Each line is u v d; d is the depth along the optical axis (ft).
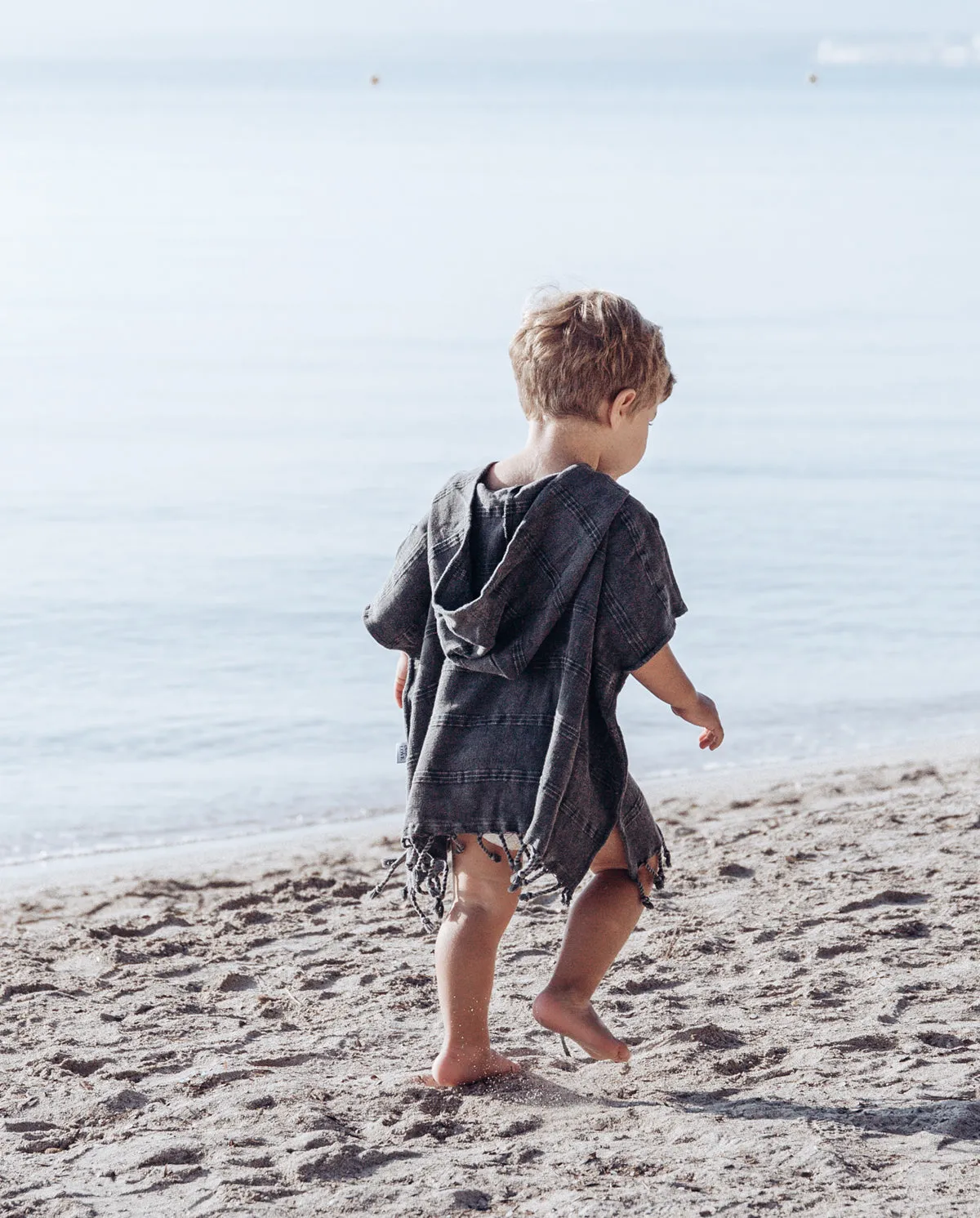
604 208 217.97
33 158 354.13
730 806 24.72
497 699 10.44
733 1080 11.24
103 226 195.62
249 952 16.53
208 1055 12.61
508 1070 11.25
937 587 41.01
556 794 9.98
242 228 194.29
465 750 10.43
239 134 480.64
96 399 78.79
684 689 10.73
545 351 10.56
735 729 30.71
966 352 94.07
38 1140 10.62
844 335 102.94
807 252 163.22
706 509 50.72
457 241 175.63
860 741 29.73
